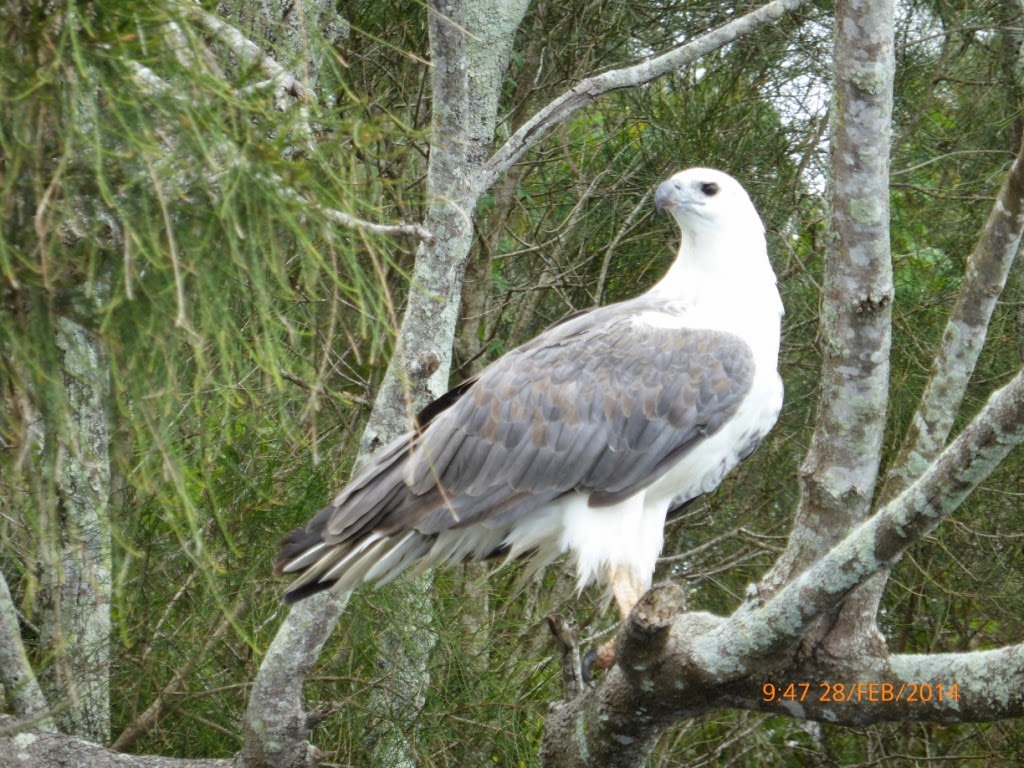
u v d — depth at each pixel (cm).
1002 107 1473
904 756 1408
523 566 1352
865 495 685
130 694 1095
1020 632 1497
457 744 1144
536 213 1720
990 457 551
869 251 670
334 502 880
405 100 1438
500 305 1648
